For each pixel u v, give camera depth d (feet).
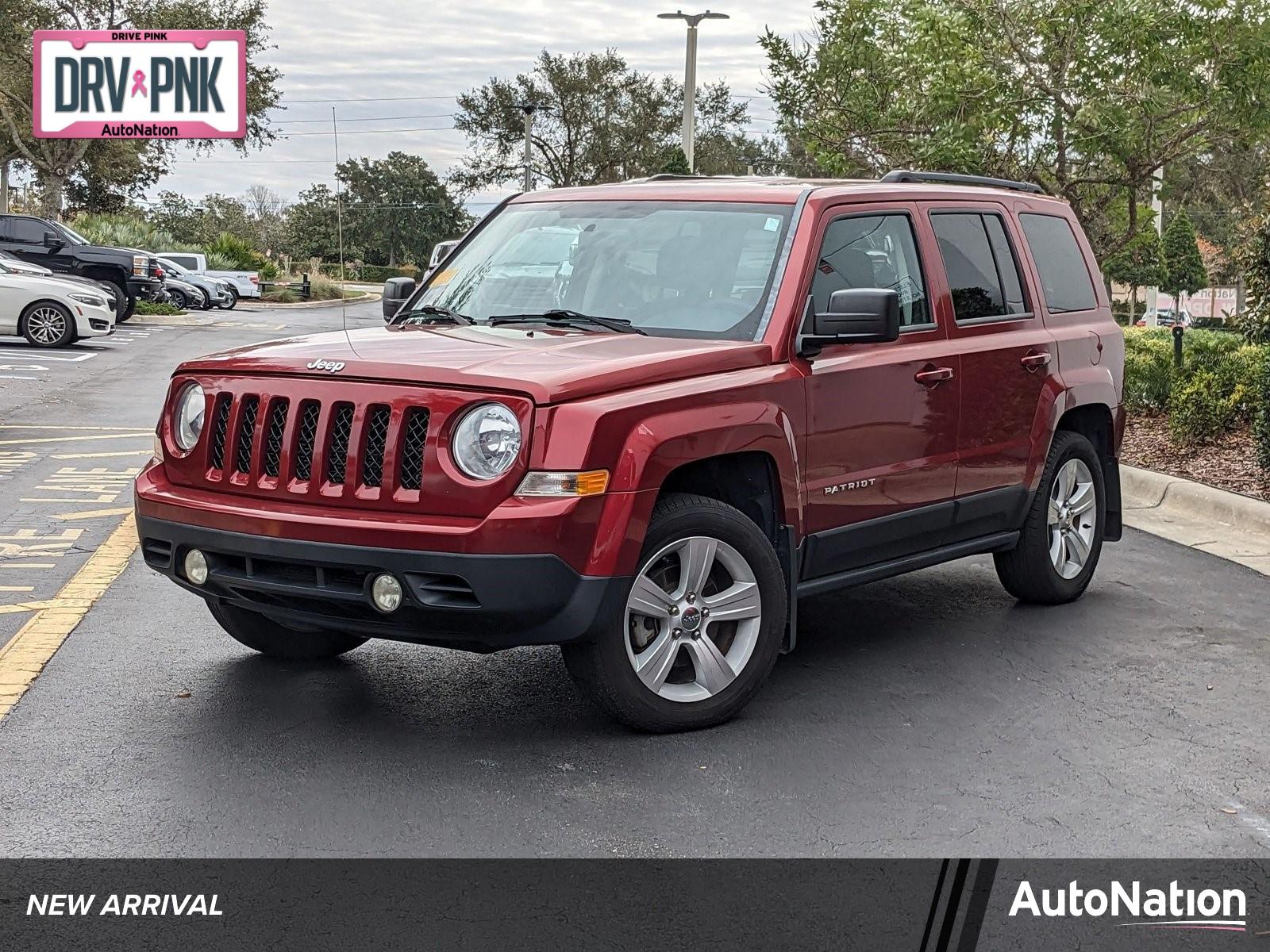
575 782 15.49
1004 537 22.70
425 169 137.49
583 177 215.72
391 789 15.21
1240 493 33.14
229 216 228.02
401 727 17.28
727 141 215.92
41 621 21.76
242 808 14.60
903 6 47.88
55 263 106.83
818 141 53.88
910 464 20.11
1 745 16.31
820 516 18.69
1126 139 44.21
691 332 18.61
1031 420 22.57
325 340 18.37
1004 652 21.15
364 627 16.06
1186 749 16.99
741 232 19.51
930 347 20.59
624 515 15.85
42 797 14.79
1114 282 140.26
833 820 14.57
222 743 16.56
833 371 18.71
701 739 17.03
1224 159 144.97
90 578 24.54
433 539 15.28
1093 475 24.36
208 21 161.38
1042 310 23.38
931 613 23.58
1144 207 51.01
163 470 17.85
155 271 126.11
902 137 51.26
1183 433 39.91
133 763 15.83
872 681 19.58
